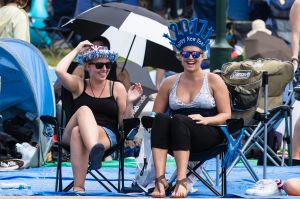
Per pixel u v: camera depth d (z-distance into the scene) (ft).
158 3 138.92
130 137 58.39
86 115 57.77
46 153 78.64
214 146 57.62
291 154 78.33
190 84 59.62
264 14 129.49
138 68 88.58
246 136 74.18
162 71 102.78
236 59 94.84
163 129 56.70
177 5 142.20
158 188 56.18
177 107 59.67
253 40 95.09
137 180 59.82
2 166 75.00
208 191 61.98
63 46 135.54
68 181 68.54
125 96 60.90
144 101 85.40
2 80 79.46
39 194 57.36
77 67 66.39
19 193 57.77
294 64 78.89
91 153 55.72
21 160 76.07
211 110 59.41
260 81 66.74
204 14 129.29
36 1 131.13
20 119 80.38
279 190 59.16
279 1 125.08
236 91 66.74
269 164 80.79
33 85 79.00
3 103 80.23
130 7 78.95
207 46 59.62
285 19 125.59
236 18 130.31
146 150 59.67
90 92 60.75
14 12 80.84
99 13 78.28
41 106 79.41
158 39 75.77
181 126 56.18
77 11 127.44
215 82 59.31
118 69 83.30
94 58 60.34
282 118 76.48
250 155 86.38
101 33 83.41
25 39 81.20
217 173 67.00
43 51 136.46
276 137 85.35
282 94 74.74
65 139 59.00
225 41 89.76
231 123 56.95
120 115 60.70
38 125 78.59
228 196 56.49
